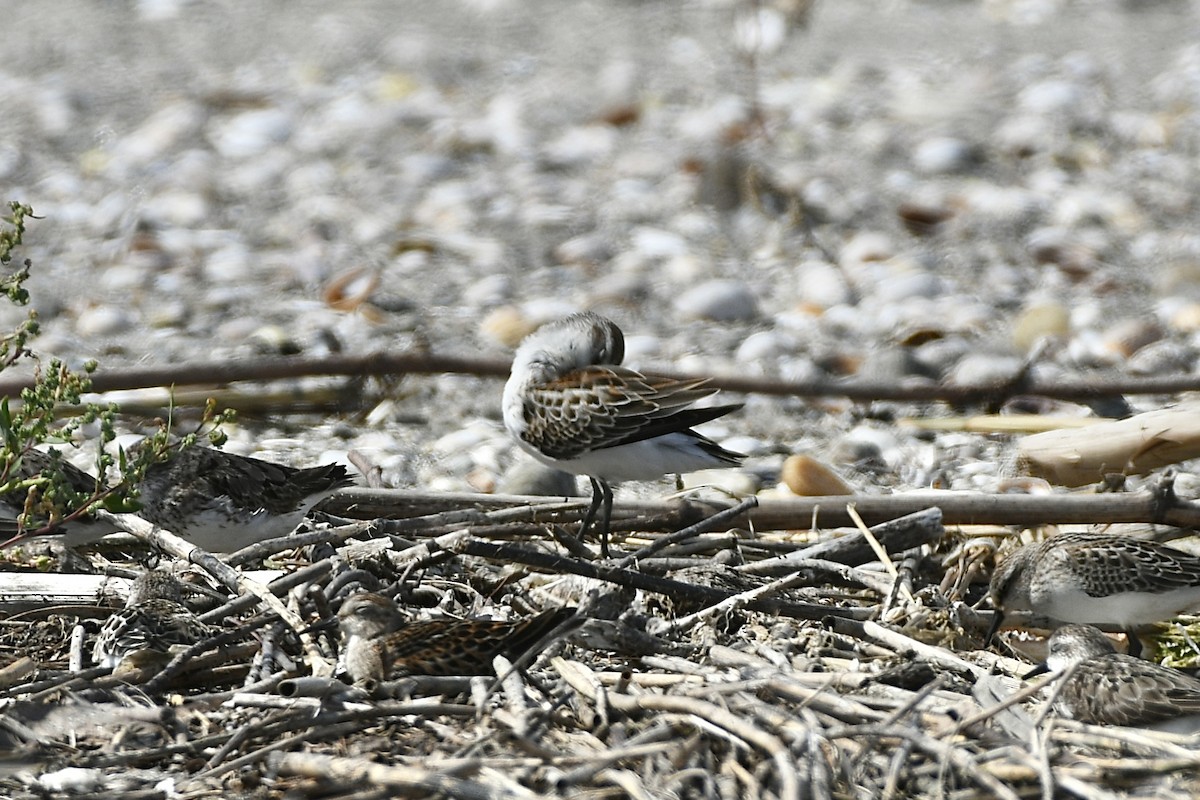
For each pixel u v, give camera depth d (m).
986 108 26.92
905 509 11.20
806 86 28.45
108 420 8.77
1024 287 19.70
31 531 9.59
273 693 7.94
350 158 24.84
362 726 7.66
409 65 29.84
